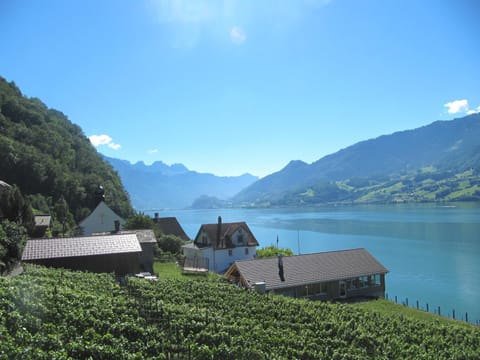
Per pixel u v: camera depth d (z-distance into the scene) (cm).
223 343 2016
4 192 4891
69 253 3712
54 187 11356
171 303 2762
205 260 6241
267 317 2780
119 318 2058
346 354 2312
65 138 15000
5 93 13900
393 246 10388
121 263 3856
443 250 9544
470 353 2722
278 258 4847
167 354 1845
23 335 1577
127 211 12825
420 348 2706
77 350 1620
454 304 5572
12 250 3872
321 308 3306
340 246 10744
